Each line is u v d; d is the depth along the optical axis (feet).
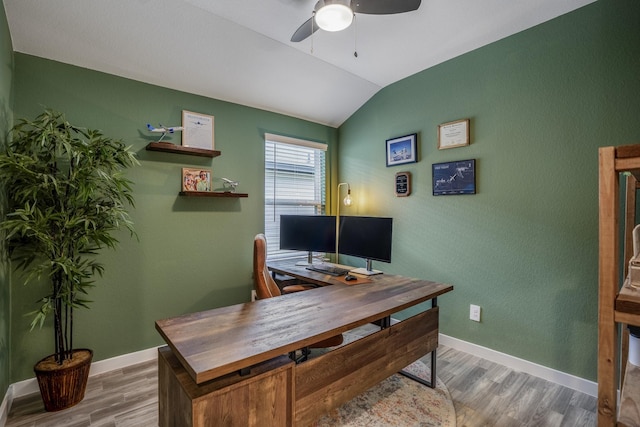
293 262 10.32
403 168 10.39
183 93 9.02
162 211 8.66
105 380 7.45
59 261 6.00
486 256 8.42
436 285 7.20
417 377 7.49
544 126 7.38
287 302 5.84
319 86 10.38
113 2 6.54
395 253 10.64
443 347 9.20
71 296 6.71
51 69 7.20
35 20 6.45
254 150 10.47
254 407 3.92
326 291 6.64
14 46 6.75
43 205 6.42
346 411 6.31
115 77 7.97
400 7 5.70
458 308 9.02
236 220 10.02
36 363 6.93
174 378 4.01
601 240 2.55
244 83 9.47
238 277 10.05
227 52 8.33
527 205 7.68
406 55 8.98
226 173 9.81
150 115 8.46
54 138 6.14
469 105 8.71
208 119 9.45
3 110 5.98
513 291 7.95
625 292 2.59
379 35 8.02
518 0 6.70
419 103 9.91
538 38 7.47
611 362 2.50
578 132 6.90
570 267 7.07
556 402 6.58
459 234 8.96
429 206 9.68
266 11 7.13
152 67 8.11
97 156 6.56
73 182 6.28
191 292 9.15
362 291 6.65
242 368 3.75
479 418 6.08
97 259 7.73
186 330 4.49
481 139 8.48
